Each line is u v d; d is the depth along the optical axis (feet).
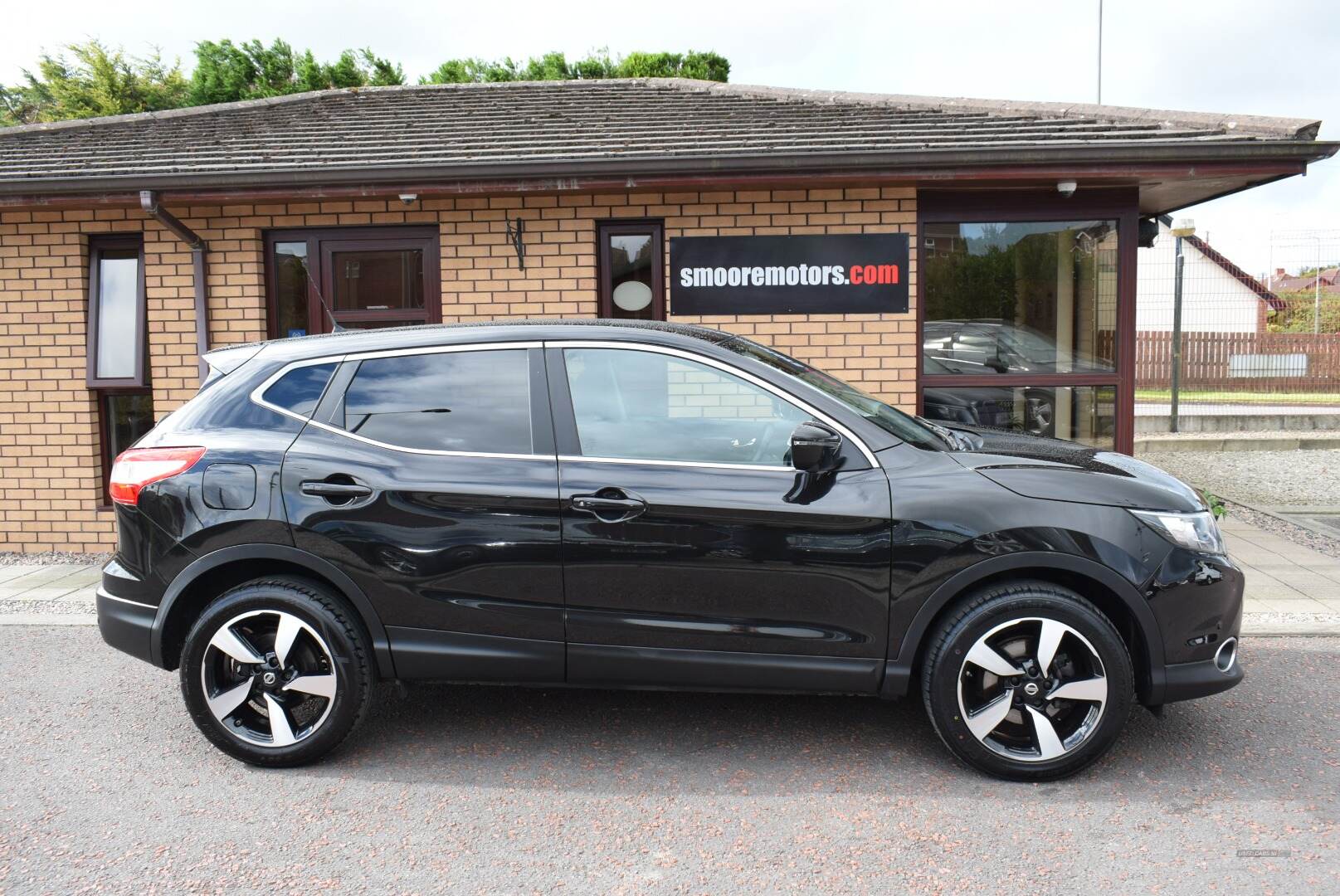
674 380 11.68
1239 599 11.38
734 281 23.27
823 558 11.11
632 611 11.42
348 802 11.07
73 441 24.82
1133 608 10.92
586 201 23.32
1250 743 12.28
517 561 11.48
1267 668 15.11
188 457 12.01
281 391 12.30
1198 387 47.47
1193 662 11.13
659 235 23.63
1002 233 23.35
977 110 26.63
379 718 13.67
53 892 9.21
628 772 11.76
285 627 11.82
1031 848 9.75
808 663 11.34
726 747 12.46
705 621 11.36
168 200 22.45
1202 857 9.51
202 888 9.27
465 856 9.81
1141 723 12.95
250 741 11.98
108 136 28.35
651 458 11.51
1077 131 22.65
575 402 11.76
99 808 11.00
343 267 24.36
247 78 68.08
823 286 23.15
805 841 9.98
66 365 24.68
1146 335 47.29
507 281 23.70
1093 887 9.00
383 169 21.57
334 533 11.65
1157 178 21.22
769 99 30.66
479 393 11.94
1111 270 23.35
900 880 9.19
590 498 11.32
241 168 22.29
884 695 11.35
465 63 70.08
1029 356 23.61
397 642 11.76
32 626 18.49
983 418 23.75
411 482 11.60
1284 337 46.75
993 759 11.14
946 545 10.95
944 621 11.17
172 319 24.16
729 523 11.17
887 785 11.26
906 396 23.29
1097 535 10.87
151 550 12.03
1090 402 23.70
